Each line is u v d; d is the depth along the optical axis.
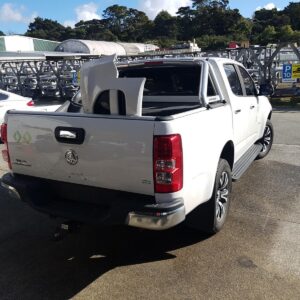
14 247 4.15
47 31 120.44
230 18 115.88
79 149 3.45
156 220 3.15
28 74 19.92
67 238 4.32
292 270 3.56
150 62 4.99
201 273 3.56
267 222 4.55
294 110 13.49
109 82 3.46
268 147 7.31
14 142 3.90
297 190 5.57
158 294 3.28
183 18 121.31
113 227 4.56
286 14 120.94
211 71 4.67
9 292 3.36
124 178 3.29
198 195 3.59
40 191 3.81
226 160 4.68
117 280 3.50
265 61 15.68
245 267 3.62
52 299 3.26
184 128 3.26
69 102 5.21
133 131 3.16
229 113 4.60
